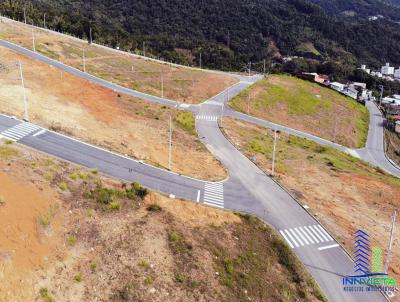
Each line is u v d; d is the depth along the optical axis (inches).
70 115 2605.8
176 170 2123.5
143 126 2763.3
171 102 3629.4
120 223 1505.9
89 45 5575.8
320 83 6146.7
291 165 2588.6
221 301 1248.8
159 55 7765.8
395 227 1929.1
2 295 1024.2
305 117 4323.3
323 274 1503.4
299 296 1365.7
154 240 1451.8
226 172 2230.6
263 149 2780.5
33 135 2153.1
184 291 1251.8
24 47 4252.0
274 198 1988.2
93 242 1368.1
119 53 5595.5
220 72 5861.2
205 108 3671.3
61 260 1242.6
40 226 1317.7
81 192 1627.7
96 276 1227.2
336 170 2672.2
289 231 1733.5
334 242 1690.5
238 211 1820.9
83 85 3454.7
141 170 2023.9
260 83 5059.1
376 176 2760.8
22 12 6850.4
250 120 3617.1
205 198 1882.4
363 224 1899.6
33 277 1130.7
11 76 3147.1
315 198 2081.7
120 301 1160.2
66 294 1135.6
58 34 5753.0
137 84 3959.2
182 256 1402.6
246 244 1573.6
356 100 5940.0
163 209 1676.9
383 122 5054.1
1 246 1149.7
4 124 2228.1
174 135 2714.1
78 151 2073.1
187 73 5007.4
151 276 1277.1
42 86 3090.6
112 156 2105.1
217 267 1392.7
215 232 1608.0
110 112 2910.9
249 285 1346.0
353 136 4227.4
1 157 1700.3
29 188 1493.6
